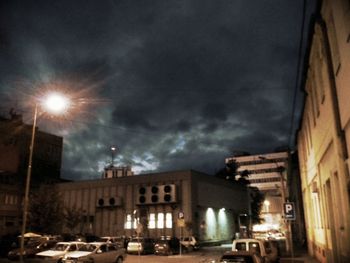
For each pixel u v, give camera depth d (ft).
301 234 133.28
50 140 204.74
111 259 76.33
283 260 81.97
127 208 169.58
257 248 61.87
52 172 201.87
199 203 162.50
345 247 42.96
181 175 161.27
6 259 95.09
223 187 190.39
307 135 80.94
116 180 175.94
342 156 38.04
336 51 37.81
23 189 177.37
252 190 254.06
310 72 60.59
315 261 80.23
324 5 39.37
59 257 70.18
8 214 168.45
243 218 209.46
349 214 37.22
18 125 154.71
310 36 49.62
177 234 155.02
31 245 95.96
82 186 185.06
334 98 39.45
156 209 162.30
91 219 177.68
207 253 125.49
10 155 104.99
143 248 119.03
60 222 164.55
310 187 84.33
